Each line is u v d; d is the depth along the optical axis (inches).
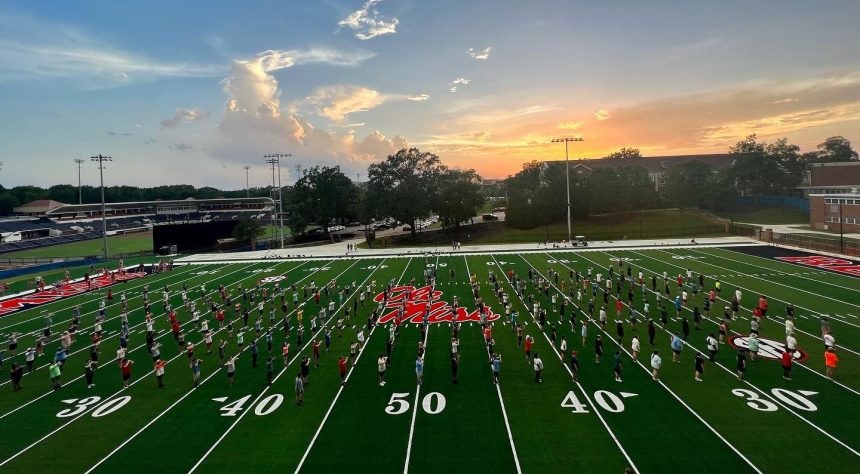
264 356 1237.7
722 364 1075.3
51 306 1871.3
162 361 1136.2
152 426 884.0
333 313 1611.7
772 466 697.6
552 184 3804.1
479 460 740.7
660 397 928.9
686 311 1482.5
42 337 1444.4
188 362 1214.9
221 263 2795.3
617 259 2445.9
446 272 2253.9
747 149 4426.7
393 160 3676.2
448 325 1446.9
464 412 899.4
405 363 1157.7
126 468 751.1
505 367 1110.4
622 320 1417.3
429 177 3735.2
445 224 3850.9
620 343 1235.9
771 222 3705.7
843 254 2373.3
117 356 1272.1
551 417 868.0
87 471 746.2
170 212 6884.8
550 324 1409.9
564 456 742.5
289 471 727.7
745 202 4249.5
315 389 1024.9
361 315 1583.4
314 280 2180.1
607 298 1600.6
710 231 3383.4
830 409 856.3
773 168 4254.4
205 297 1834.4
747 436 779.4
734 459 717.9
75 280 2406.5
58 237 4852.4
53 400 1010.1
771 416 839.7
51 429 883.4
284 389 1029.8
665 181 4313.5
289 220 4237.2
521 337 1304.1
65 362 1238.3
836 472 677.9
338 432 840.9
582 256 2583.7
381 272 2315.5
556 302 1630.2
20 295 2073.1
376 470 722.8
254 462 755.4
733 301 1451.8
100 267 2819.9
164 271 2593.5
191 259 3004.4
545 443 782.5
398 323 1443.2
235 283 2183.8
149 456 783.1
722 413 856.9
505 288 1884.8
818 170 3326.8
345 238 4124.0
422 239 3649.1
